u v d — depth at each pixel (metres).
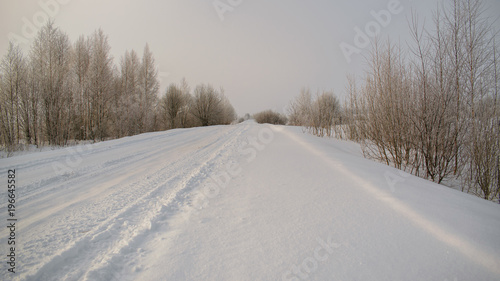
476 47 4.41
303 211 2.69
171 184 4.32
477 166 4.44
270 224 2.44
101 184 4.62
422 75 4.96
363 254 1.83
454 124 4.76
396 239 2.01
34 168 6.04
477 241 1.91
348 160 5.05
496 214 2.48
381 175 3.89
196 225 2.52
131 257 2.00
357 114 8.13
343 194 3.12
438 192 3.15
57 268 1.92
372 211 2.57
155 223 2.63
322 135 12.67
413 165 5.35
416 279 1.54
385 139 6.04
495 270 1.58
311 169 4.54
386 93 5.89
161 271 1.78
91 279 1.72
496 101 4.26
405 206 2.63
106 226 2.65
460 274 1.56
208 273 1.72
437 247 1.87
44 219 2.97
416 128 5.19
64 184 4.66
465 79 4.58
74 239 2.41
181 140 12.16
